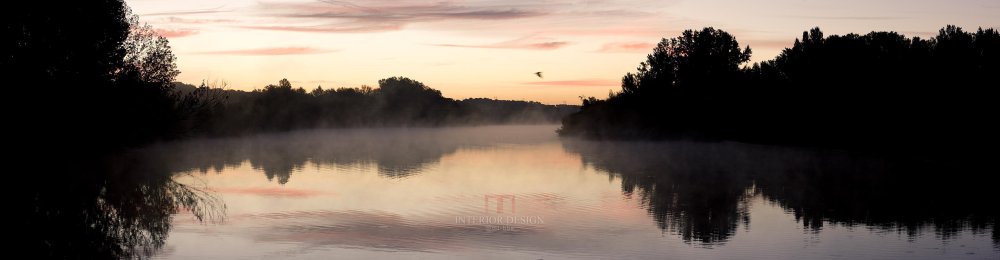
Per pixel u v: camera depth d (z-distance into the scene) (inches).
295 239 741.3
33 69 1651.1
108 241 736.3
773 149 2427.4
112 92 1834.4
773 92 2787.9
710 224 833.5
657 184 1288.1
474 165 1788.9
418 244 715.4
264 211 925.2
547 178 1422.2
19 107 1604.3
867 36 2556.6
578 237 749.3
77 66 1755.7
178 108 2112.5
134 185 1270.9
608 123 3464.6
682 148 2529.5
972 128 2043.6
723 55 3157.0
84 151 1833.2
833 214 911.7
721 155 2127.2
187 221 852.6
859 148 2342.5
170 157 2006.6
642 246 708.7
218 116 3225.9
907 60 2358.5
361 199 1053.8
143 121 1958.7
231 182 1330.0
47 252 685.9
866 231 791.1
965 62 2219.5
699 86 3154.5
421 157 2106.3
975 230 794.8
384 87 7258.9
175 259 656.4
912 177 1408.7
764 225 827.4
